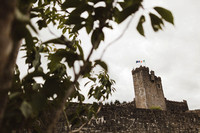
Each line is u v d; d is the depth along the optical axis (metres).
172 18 1.05
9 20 0.57
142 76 33.78
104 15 1.11
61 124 7.11
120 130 10.49
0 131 0.91
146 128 12.04
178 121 14.30
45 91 1.42
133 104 32.81
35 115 1.37
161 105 32.69
